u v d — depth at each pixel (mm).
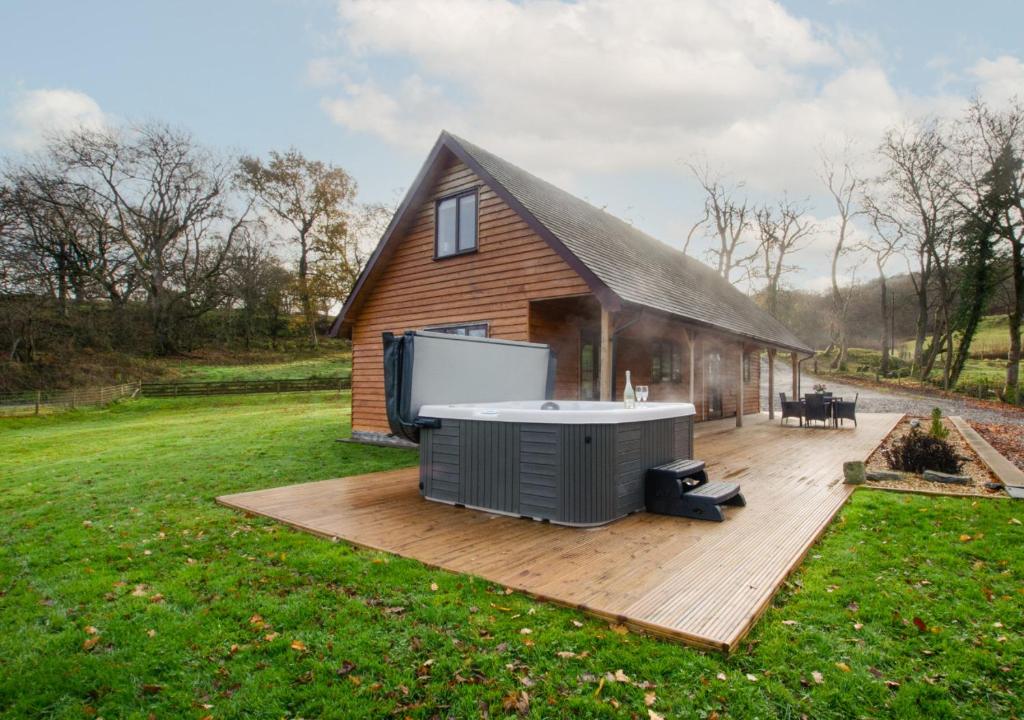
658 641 2691
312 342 38312
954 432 11055
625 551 3973
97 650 2719
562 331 9547
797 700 2232
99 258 30391
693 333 9875
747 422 14016
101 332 29969
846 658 2527
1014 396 19719
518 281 8711
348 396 23781
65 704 2312
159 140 30562
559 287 8172
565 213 9883
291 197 35031
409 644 2684
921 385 24891
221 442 10422
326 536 4449
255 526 4762
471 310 9367
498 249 9008
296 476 7180
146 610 3115
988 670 2439
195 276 33938
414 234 10367
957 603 3074
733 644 2574
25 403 18781
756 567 3592
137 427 14375
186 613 3082
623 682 2350
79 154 28281
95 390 20922
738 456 8406
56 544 4359
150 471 7508
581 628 2816
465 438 5355
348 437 11156
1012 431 11602
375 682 2395
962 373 26375
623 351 11102
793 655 2551
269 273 37906
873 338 40375
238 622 2943
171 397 23328
